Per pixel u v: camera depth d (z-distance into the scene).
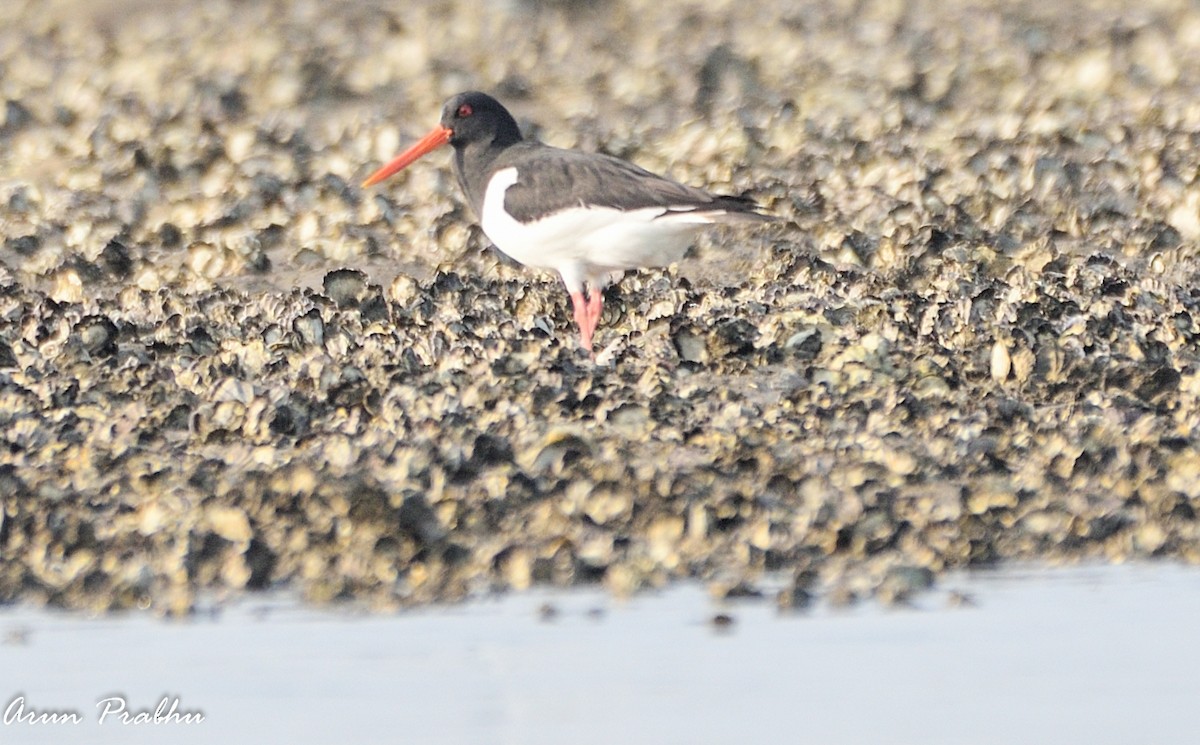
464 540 12.34
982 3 36.19
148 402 14.88
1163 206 20.31
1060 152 22.64
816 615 11.38
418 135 25.81
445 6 36.81
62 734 9.66
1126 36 32.00
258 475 12.93
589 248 15.86
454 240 19.88
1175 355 15.84
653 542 12.34
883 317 16.55
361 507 12.41
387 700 10.01
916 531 12.51
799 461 13.41
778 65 31.11
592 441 13.58
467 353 15.91
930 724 9.63
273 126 26.50
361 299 17.41
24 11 38.44
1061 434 13.82
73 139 25.97
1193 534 12.53
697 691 10.10
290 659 10.66
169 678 10.36
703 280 18.64
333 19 36.34
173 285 18.97
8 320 17.14
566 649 10.81
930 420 14.24
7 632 11.19
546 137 25.97
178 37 34.97
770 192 21.25
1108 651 10.66
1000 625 11.15
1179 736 9.41
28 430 14.02
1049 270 18.17
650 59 31.73
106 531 12.31
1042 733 9.42
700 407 14.66
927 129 25.16
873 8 36.25
